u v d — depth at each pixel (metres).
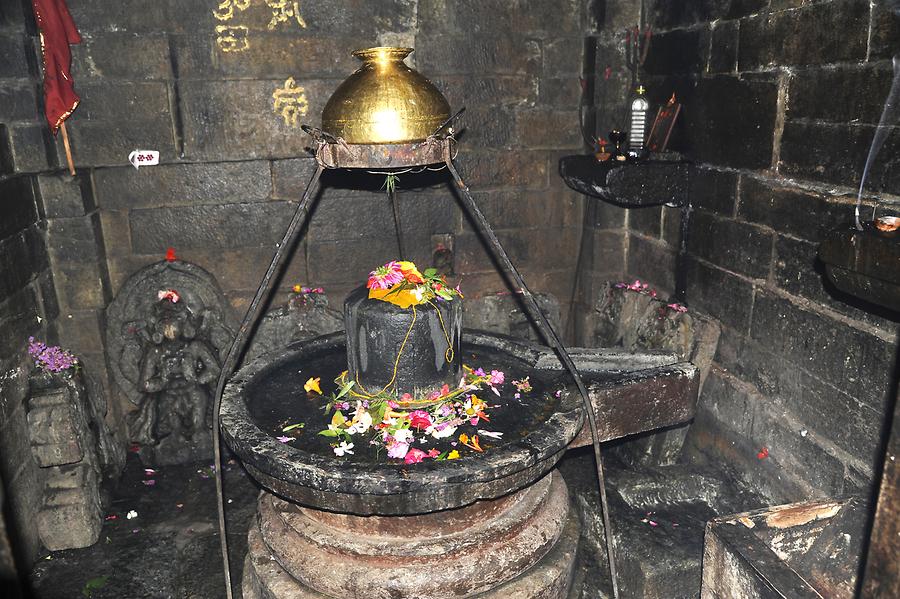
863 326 2.86
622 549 3.27
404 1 4.37
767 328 3.46
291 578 2.85
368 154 2.43
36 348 3.67
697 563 3.12
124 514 3.92
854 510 2.57
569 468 4.18
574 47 4.73
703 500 3.66
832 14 2.90
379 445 2.71
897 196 2.65
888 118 2.66
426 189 4.73
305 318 4.61
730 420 3.74
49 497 3.57
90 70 4.07
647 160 4.17
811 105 3.07
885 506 1.56
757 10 3.38
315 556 2.76
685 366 3.27
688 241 4.11
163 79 4.16
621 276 4.95
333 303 4.79
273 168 4.46
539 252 5.07
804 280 3.17
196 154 4.33
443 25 4.48
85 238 4.15
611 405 3.08
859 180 2.83
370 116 2.40
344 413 2.97
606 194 4.05
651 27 4.37
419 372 2.90
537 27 4.64
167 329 4.37
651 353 3.39
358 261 4.75
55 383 3.65
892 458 1.54
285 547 2.84
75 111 4.10
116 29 4.05
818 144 3.05
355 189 4.61
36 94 3.86
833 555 2.53
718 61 3.72
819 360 3.11
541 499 2.99
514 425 2.88
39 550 3.58
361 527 2.73
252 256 4.58
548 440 2.64
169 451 4.42
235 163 4.40
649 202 4.05
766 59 3.34
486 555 2.72
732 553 2.42
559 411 2.89
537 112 4.78
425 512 2.46
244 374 3.31
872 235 2.18
